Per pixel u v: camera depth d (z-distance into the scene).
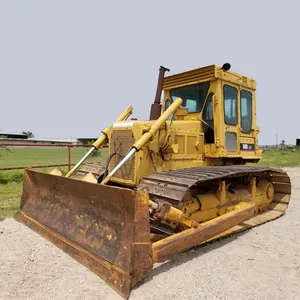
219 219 3.93
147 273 2.92
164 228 3.97
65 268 3.22
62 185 4.07
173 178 3.67
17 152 26.75
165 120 4.31
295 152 28.52
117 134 4.72
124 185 4.57
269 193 6.01
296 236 4.54
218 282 3.03
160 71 5.20
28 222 4.57
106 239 3.19
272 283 3.03
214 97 5.13
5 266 3.29
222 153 5.11
